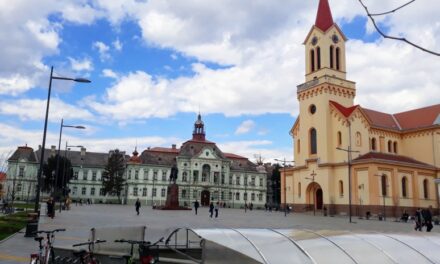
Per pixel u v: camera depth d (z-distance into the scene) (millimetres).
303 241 10359
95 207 78625
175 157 124250
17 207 61375
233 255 9547
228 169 124812
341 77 76375
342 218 58188
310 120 75688
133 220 38844
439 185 61344
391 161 66250
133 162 120812
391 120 84000
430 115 79062
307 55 79625
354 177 66750
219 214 59000
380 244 10781
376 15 8328
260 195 131375
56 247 12242
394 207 65375
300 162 77500
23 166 124562
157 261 10070
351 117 70125
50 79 30406
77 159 132125
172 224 34188
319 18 78562
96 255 11195
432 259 10594
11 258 15883
